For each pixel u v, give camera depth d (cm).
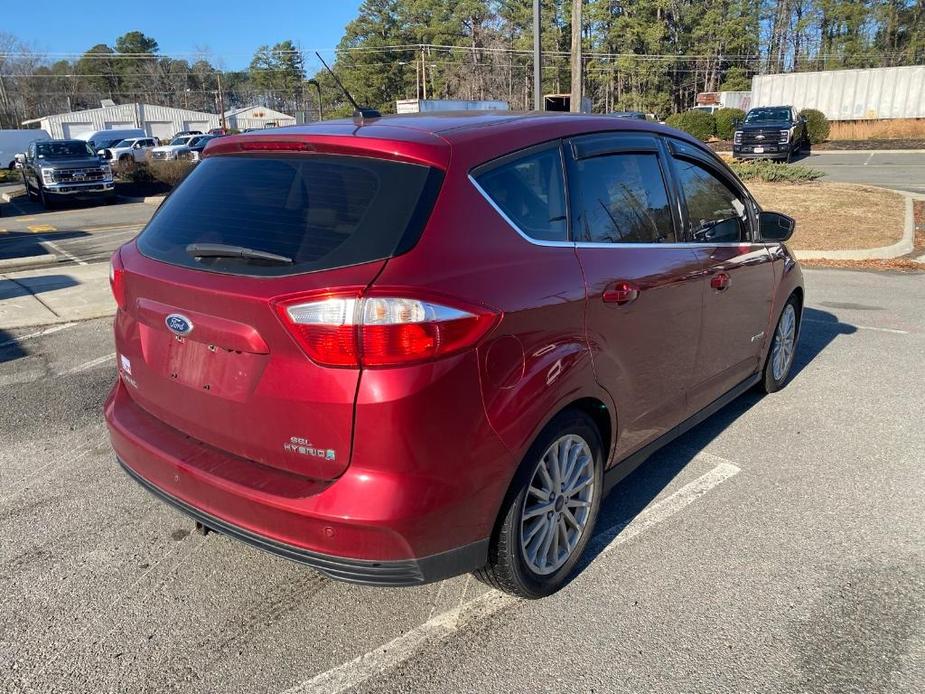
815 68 8081
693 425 401
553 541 297
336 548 235
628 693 249
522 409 256
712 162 413
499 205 267
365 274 228
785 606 295
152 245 291
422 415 229
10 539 348
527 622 287
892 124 3516
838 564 324
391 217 241
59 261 1162
